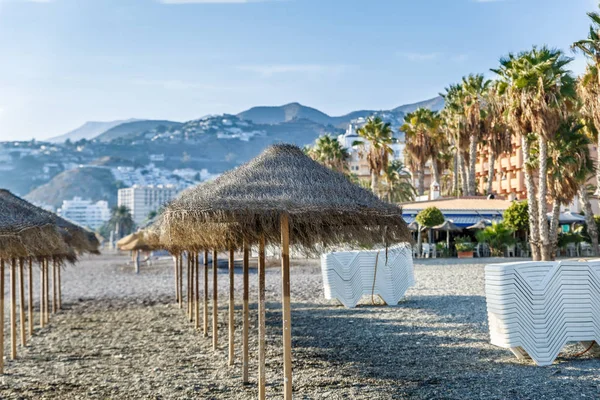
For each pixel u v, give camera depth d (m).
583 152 32.09
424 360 10.15
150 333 15.06
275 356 11.21
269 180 8.50
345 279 17.70
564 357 9.84
